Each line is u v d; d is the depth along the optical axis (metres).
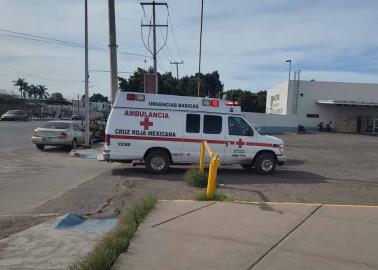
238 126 14.84
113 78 20.88
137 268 5.18
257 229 6.91
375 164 19.89
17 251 6.04
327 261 5.56
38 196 10.28
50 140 22.67
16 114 65.94
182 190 11.05
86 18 24.39
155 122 14.37
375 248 6.13
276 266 5.33
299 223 7.34
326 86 55.75
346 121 54.72
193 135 14.52
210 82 92.00
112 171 14.92
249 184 12.42
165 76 61.44
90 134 26.06
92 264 5.14
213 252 5.78
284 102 57.28
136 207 8.10
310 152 25.88
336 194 11.05
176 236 6.44
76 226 7.46
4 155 20.05
